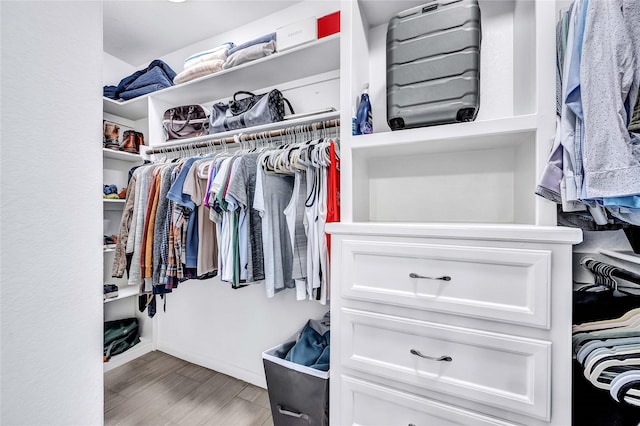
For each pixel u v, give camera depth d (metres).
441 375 0.80
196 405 1.64
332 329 0.96
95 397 0.43
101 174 0.44
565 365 0.68
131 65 2.48
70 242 0.40
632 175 0.60
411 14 0.98
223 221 1.37
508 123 0.88
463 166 1.18
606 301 0.91
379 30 1.33
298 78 1.70
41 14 0.37
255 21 1.93
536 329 0.70
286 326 1.79
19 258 0.34
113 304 2.36
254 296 1.90
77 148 0.41
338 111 1.39
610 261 0.91
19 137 0.35
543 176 0.79
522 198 1.01
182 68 2.26
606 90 0.63
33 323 0.36
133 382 1.89
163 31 2.04
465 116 0.92
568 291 0.68
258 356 1.88
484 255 0.75
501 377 0.73
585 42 0.66
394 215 1.30
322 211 1.24
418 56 0.96
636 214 0.67
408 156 1.27
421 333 0.82
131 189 1.69
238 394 1.75
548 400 0.68
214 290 2.06
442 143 1.03
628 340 0.75
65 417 0.39
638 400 0.60
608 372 0.65
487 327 0.75
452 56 0.92
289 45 1.42
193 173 1.43
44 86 0.37
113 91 2.12
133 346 2.25
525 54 1.01
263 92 1.85
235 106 1.68
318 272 1.23
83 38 0.42
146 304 1.79
